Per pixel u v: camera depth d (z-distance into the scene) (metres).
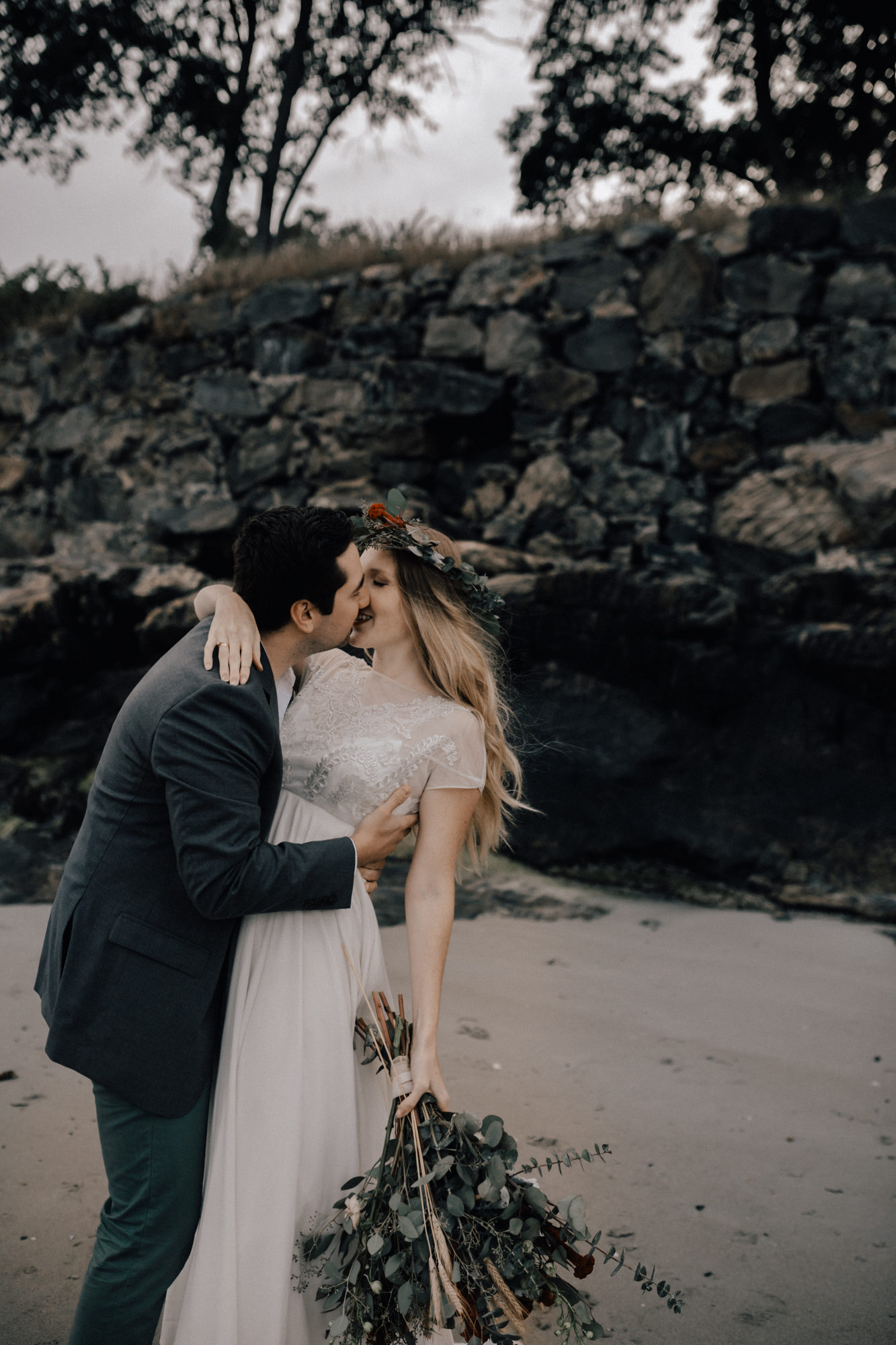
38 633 6.64
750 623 6.45
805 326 7.84
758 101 16.91
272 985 1.84
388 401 9.07
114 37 14.23
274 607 1.91
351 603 1.98
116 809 1.77
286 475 9.52
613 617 6.27
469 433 9.12
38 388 10.81
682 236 8.15
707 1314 2.26
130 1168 1.76
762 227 7.83
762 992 4.27
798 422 7.79
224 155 16.02
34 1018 3.63
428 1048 1.87
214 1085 1.85
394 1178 1.74
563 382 8.48
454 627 2.27
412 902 2.03
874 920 5.25
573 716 6.22
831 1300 2.33
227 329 9.84
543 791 6.05
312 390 9.39
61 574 7.31
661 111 17.52
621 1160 2.92
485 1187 1.66
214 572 9.87
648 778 6.03
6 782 6.01
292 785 2.23
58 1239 2.42
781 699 6.11
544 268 8.62
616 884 5.75
